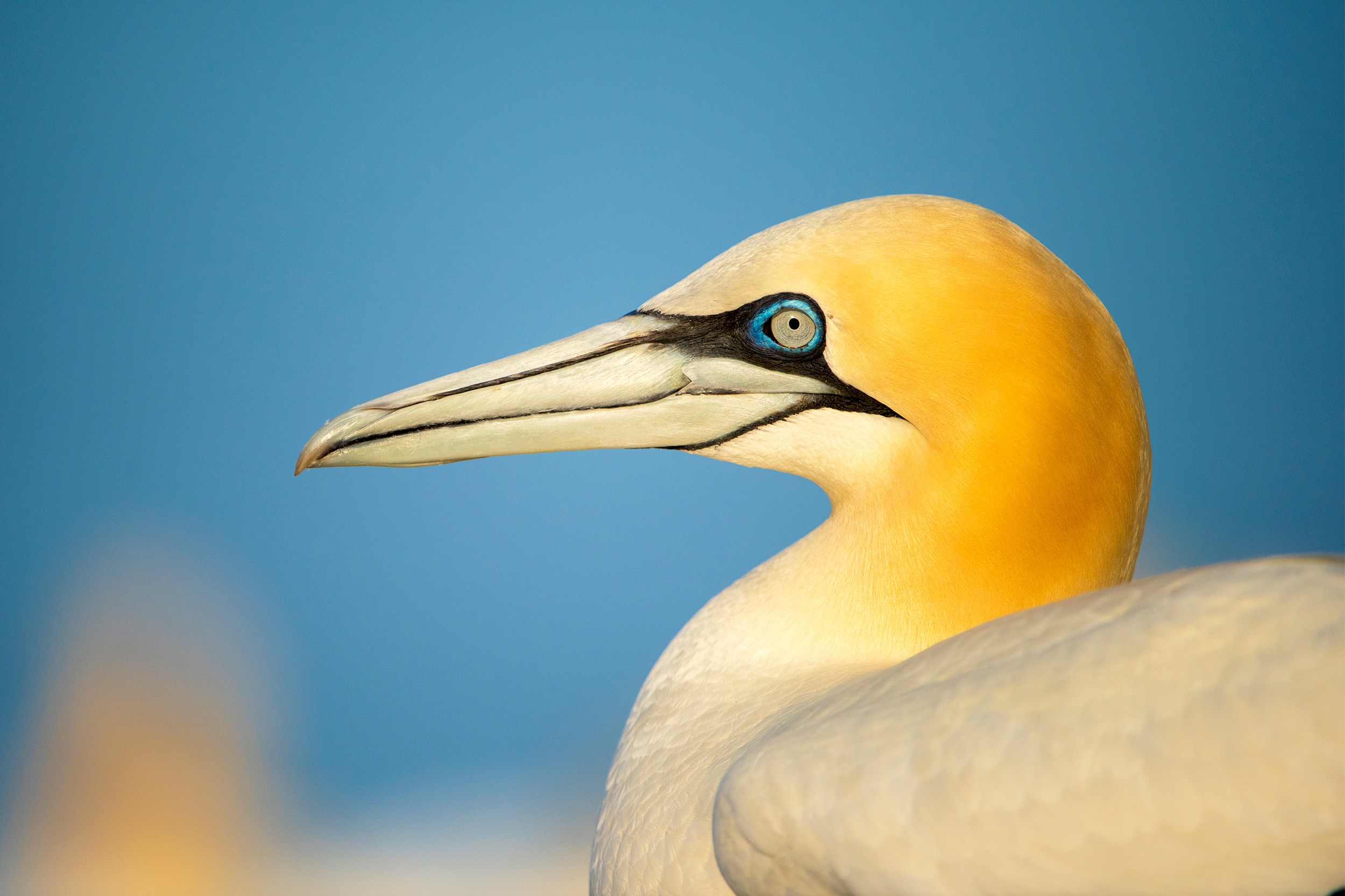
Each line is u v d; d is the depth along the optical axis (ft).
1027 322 10.52
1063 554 10.55
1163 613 10.21
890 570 10.59
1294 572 10.19
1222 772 10.15
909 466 10.58
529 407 10.67
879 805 10.23
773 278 10.59
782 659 10.60
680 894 10.45
